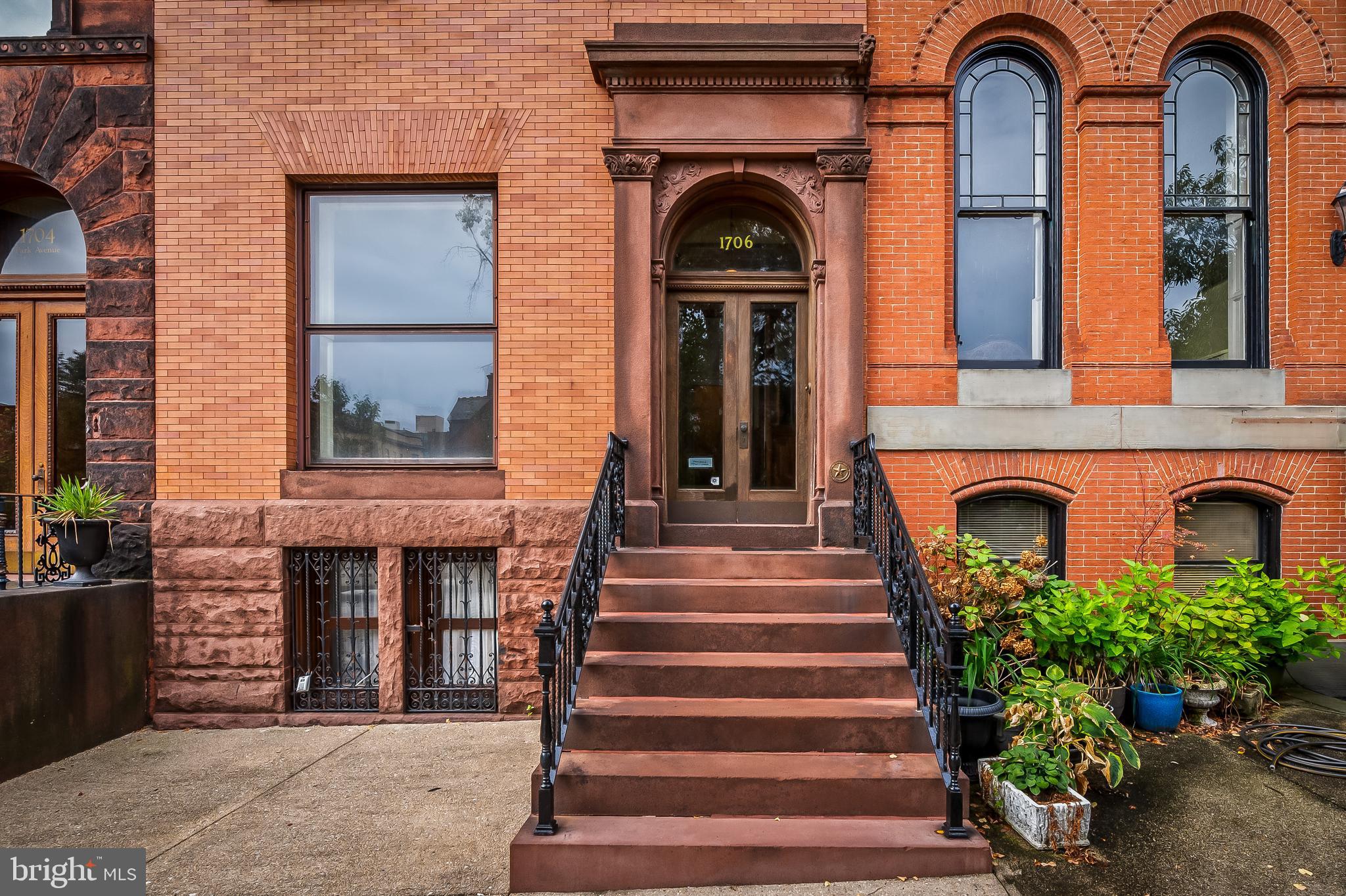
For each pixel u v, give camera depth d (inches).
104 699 223.1
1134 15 248.2
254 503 242.4
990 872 142.9
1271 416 246.7
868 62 238.8
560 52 245.8
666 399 259.9
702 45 233.5
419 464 256.7
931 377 247.6
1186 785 177.9
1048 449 246.2
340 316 257.6
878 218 248.1
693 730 168.4
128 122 244.5
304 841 158.1
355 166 245.3
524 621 240.7
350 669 249.1
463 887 142.3
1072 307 252.7
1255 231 259.4
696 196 254.7
